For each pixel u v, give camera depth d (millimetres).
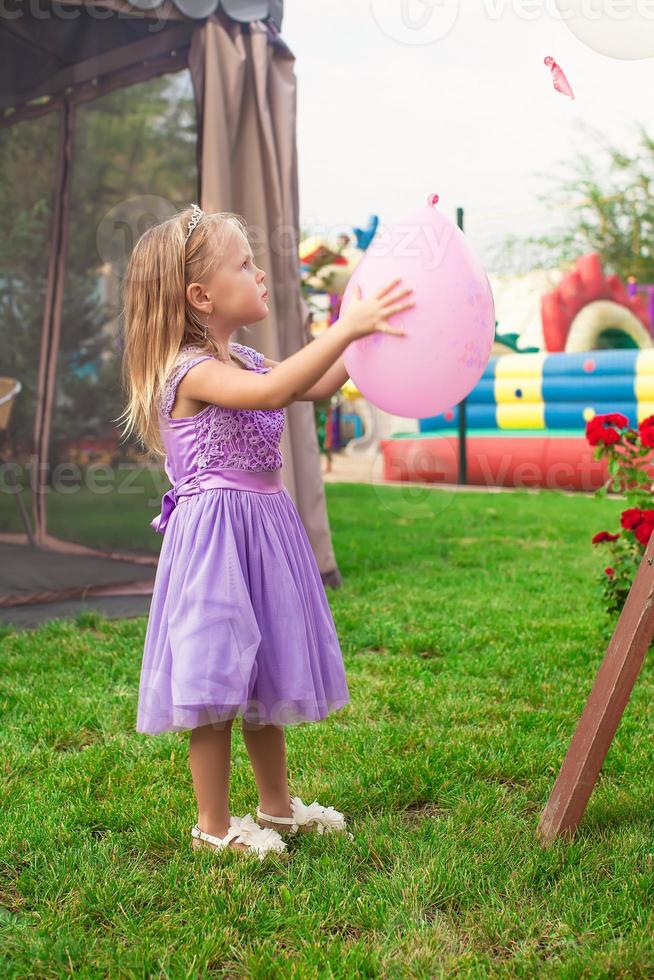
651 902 1640
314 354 1603
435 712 2691
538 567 5074
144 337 1828
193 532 1762
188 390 1767
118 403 4609
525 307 10352
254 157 4180
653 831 1908
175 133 4113
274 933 1563
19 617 3869
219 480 1782
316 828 1924
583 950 1492
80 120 4352
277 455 1875
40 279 4684
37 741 2490
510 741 2422
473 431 9922
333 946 1514
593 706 1865
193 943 1528
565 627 3668
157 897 1693
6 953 1530
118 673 3092
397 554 5578
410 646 3400
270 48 4230
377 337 1604
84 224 4465
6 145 4520
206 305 1803
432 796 2137
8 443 4805
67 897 1694
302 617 1787
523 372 9570
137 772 2242
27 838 1904
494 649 3363
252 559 1765
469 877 1706
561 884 1682
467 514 7531
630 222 15766
